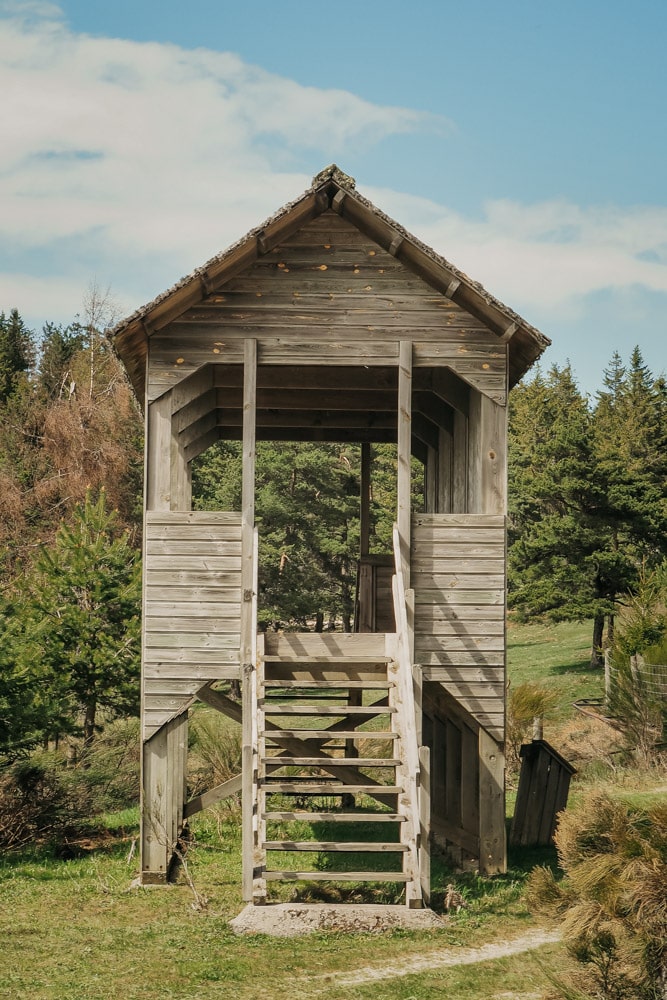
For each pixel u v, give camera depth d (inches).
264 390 695.7
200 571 514.6
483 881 507.5
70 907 469.1
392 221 505.4
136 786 712.4
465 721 526.3
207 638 513.0
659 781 711.1
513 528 1827.0
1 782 615.2
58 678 780.0
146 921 447.2
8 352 2630.4
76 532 901.2
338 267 529.7
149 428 520.7
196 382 527.8
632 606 879.1
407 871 441.4
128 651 851.4
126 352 535.2
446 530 524.7
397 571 514.3
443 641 521.0
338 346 526.9
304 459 1569.9
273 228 515.5
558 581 1338.6
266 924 428.5
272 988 366.3
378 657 507.5
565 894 308.2
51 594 864.3
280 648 513.7
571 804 642.8
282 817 445.1
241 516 516.7
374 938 421.4
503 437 531.2
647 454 2118.6
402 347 527.5
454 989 363.3
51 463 1637.6
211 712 1070.4
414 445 789.2
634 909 288.0
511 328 521.0
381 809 687.1
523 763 605.9
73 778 644.1
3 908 467.5
